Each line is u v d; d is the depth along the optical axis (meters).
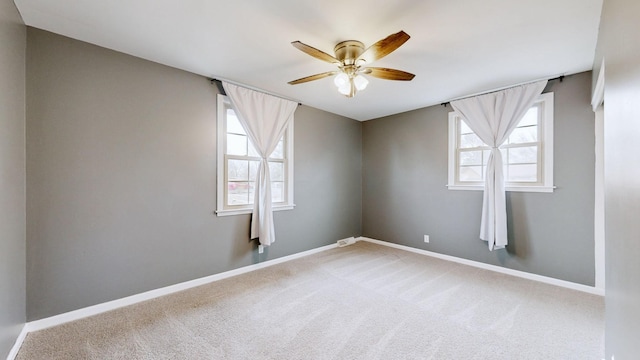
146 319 2.16
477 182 3.50
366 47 2.21
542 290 2.71
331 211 4.36
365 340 1.88
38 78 2.01
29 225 1.97
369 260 3.71
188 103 2.78
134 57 2.44
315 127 4.10
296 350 1.78
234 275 3.15
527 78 2.88
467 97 3.43
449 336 1.93
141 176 2.49
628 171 0.96
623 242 1.05
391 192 4.44
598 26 1.92
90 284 2.23
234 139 3.22
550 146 2.87
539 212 2.96
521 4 1.70
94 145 2.24
